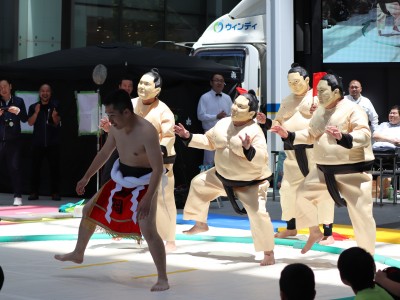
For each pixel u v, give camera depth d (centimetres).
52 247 1193
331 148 1034
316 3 1969
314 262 1098
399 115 1738
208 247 1217
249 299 870
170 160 1148
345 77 2047
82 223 953
